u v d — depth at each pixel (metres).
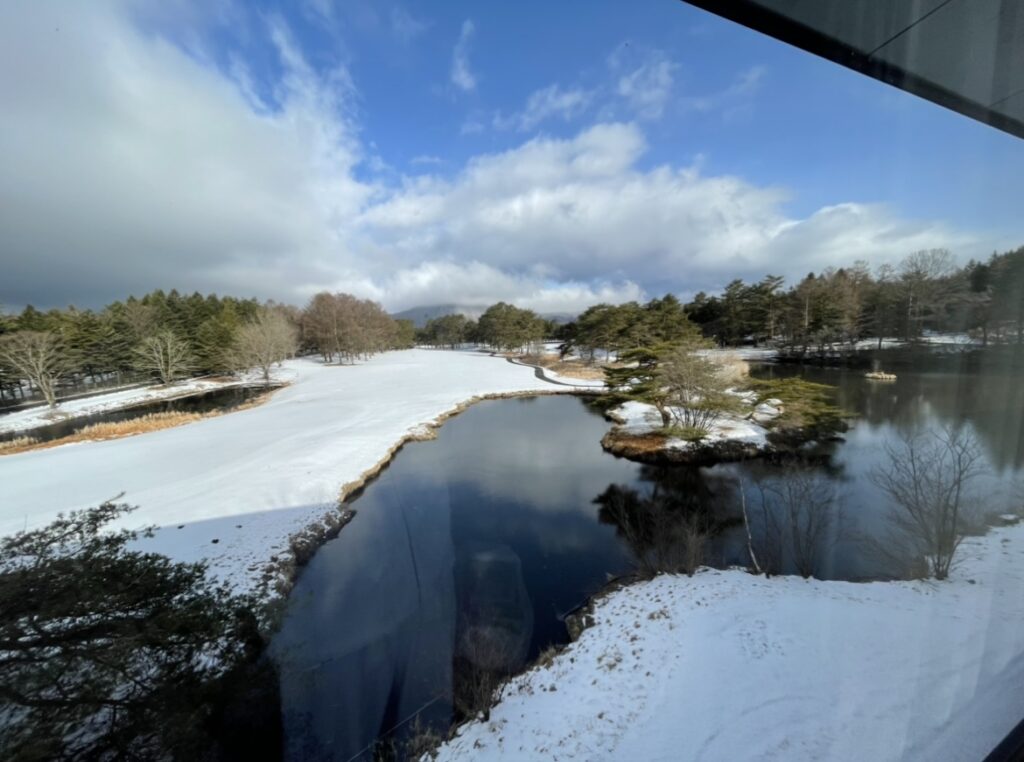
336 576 6.79
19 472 11.55
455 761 3.61
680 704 3.64
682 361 13.24
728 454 12.43
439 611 5.76
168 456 13.02
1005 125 1.23
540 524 9.16
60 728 2.47
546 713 3.99
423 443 16.02
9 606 2.76
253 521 8.59
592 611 5.96
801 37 1.24
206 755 3.06
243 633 3.83
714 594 5.64
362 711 4.15
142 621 3.17
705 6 1.24
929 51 1.15
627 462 13.31
